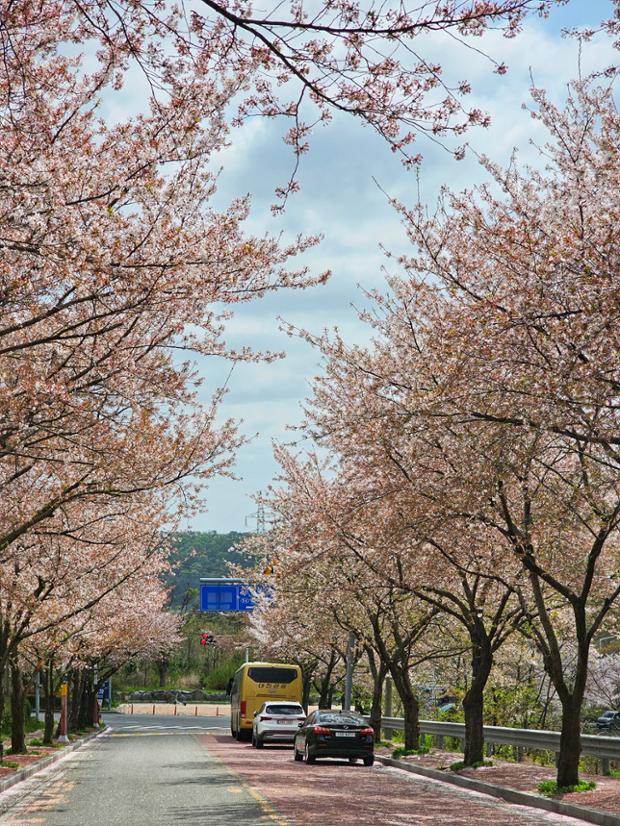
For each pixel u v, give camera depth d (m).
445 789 20.56
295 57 7.44
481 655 24.78
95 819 14.23
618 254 13.02
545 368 13.91
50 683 35.84
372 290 22.50
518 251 14.95
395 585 24.75
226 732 51.88
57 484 21.48
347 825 13.54
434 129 7.85
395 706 52.91
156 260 13.20
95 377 16.86
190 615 98.50
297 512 29.91
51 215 11.75
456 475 17.42
